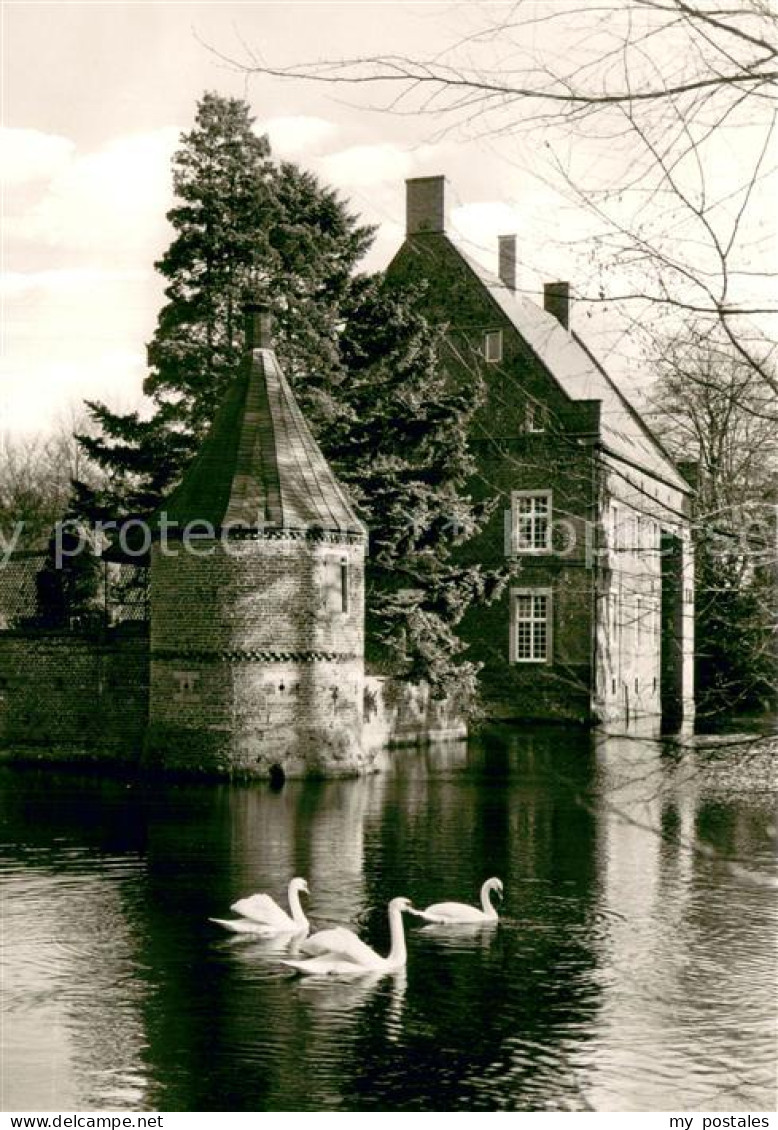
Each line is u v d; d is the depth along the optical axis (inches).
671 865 896.9
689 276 309.6
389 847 956.0
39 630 1617.9
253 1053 522.0
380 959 635.5
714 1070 504.1
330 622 1413.6
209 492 1405.0
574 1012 572.4
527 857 924.0
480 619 2149.4
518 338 2044.8
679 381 359.3
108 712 1590.8
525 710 2123.5
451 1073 501.0
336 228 1843.0
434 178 2124.8
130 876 842.2
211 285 1796.3
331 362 1766.7
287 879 838.5
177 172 1825.8
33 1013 570.9
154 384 1838.1
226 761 1375.5
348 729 1428.4
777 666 394.9
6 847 944.9
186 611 1397.6
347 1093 480.7
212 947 676.7
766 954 665.0
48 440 3442.4
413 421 1743.4
